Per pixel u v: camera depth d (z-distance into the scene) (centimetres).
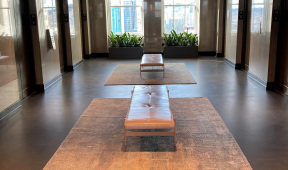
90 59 1030
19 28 521
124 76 710
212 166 278
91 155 304
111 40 1068
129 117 315
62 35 783
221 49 1034
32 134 368
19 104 473
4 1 436
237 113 432
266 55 572
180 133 355
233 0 812
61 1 763
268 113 432
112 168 277
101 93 559
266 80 573
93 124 391
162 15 1125
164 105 353
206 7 1059
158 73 741
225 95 530
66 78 705
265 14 578
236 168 274
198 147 318
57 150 317
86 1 1000
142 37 1096
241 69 791
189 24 1137
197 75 714
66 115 437
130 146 322
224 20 1005
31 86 573
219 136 346
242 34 773
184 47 1051
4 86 423
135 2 1121
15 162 296
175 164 282
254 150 314
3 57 422
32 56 571
